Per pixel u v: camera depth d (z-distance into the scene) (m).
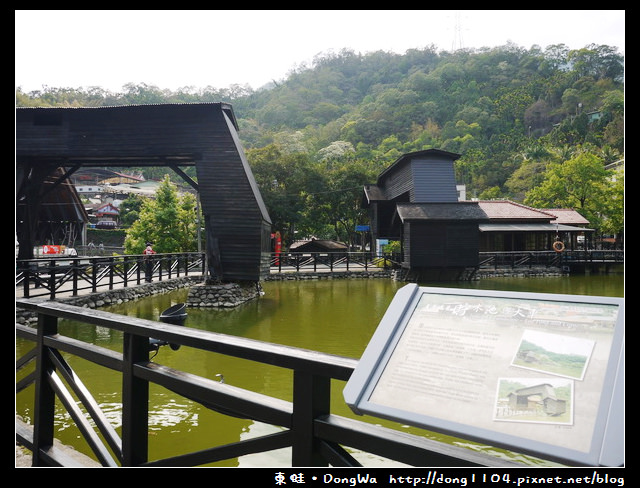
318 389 1.44
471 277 23.20
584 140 57.78
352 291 18.70
